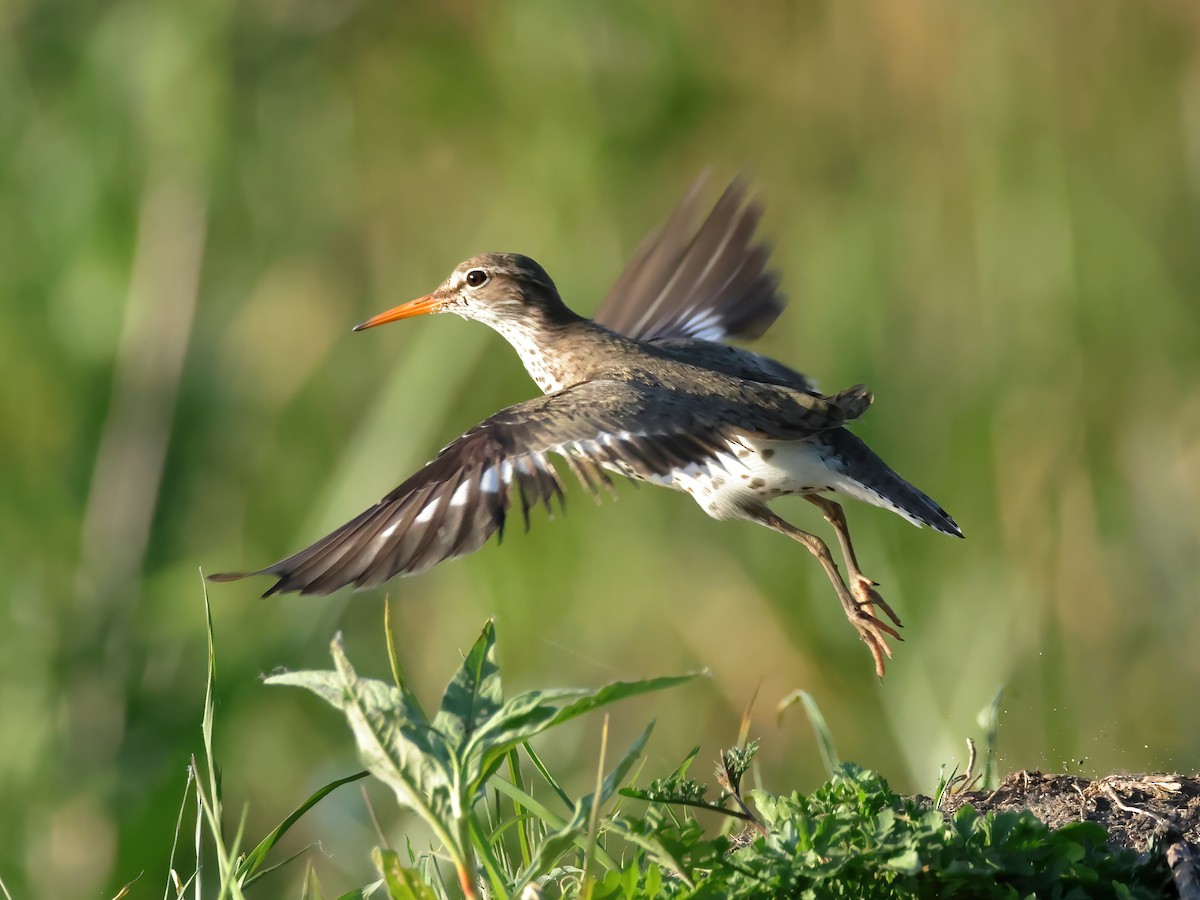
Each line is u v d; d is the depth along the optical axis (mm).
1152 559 15062
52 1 16266
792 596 14836
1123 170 16500
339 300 17047
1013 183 16359
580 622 15078
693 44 16922
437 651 15055
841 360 16266
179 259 16047
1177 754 13531
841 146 17094
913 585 14625
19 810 13859
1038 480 15242
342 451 16250
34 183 16172
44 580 15023
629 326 10836
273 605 14789
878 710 14391
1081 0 16562
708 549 15344
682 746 14375
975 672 14039
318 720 14297
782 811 6391
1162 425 15727
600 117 16719
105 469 15539
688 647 14859
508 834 9039
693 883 5871
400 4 17297
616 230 16578
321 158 17156
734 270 10922
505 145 17078
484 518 7039
